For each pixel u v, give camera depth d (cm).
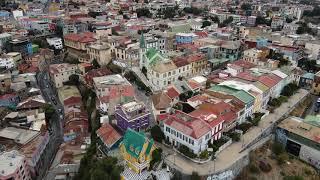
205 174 7856
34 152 9788
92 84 14075
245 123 10144
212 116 9069
